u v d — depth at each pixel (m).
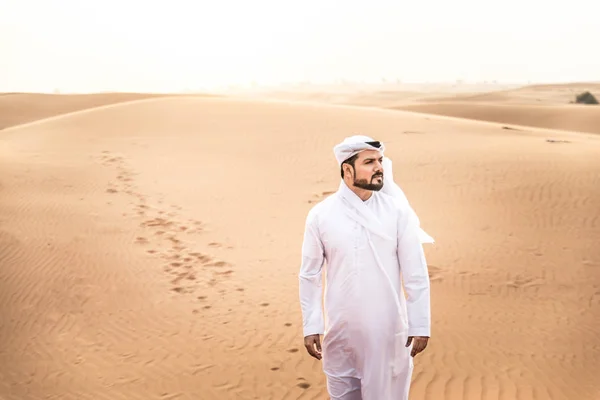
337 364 4.00
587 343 7.83
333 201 3.95
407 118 30.33
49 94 71.19
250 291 10.38
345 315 3.85
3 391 7.27
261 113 30.98
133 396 7.00
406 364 3.96
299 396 6.70
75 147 23.44
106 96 69.62
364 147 3.74
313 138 24.59
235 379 7.25
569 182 16.03
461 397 6.27
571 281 10.09
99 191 17.16
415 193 16.25
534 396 6.30
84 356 8.18
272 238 13.45
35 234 13.18
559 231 12.69
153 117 29.81
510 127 29.70
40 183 17.73
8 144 24.36
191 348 8.26
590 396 6.33
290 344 8.20
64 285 10.66
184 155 22.02
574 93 131.25
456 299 9.43
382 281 3.82
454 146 21.88
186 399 6.84
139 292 10.41
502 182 16.55
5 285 10.55
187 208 15.79
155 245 12.92
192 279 11.00
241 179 18.75
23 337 8.81
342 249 3.83
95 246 12.67
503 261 11.10
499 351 7.59
